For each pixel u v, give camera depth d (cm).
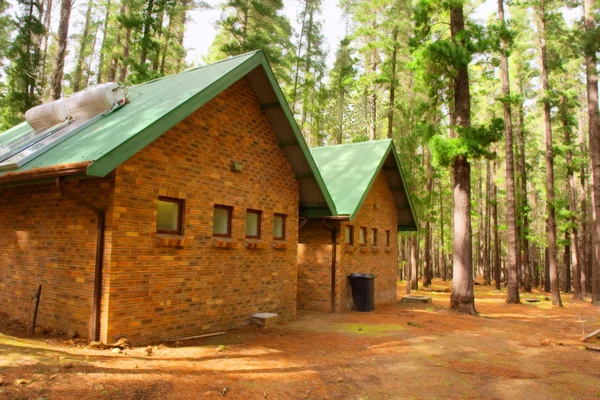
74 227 798
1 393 454
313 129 3791
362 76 2667
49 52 3291
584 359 893
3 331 804
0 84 3027
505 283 4097
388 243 1997
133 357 676
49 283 830
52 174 694
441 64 1552
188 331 883
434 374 730
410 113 2561
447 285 3559
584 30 1986
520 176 3219
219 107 988
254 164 1092
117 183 747
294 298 1234
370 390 633
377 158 1761
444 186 4009
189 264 890
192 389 555
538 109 3400
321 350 852
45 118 1021
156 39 2444
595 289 2253
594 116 2053
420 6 1603
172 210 877
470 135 1566
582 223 3541
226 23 2762
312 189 1280
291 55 3512
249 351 794
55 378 520
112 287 735
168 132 853
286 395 581
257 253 1095
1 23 2606
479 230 5109
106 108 959
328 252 1538
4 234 941
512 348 984
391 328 1166
